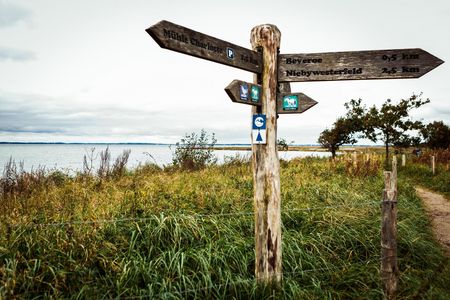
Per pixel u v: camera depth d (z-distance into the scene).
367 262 4.18
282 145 21.48
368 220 5.50
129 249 3.82
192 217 4.42
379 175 11.44
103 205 5.11
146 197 5.57
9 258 3.42
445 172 14.57
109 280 3.40
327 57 3.36
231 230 4.61
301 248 4.41
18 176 7.35
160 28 2.40
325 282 3.79
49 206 5.20
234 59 2.99
